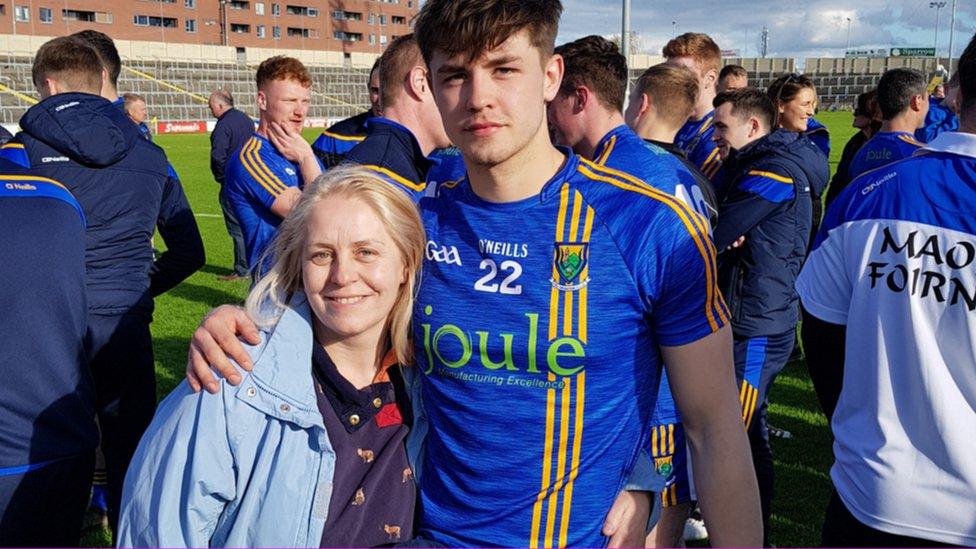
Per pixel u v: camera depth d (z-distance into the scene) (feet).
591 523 5.28
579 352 4.98
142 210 10.73
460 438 5.31
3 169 7.01
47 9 185.88
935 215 6.00
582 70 10.08
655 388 5.43
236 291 27.45
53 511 7.22
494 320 5.10
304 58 206.08
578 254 4.97
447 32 4.70
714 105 13.23
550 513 5.21
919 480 6.08
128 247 10.61
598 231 4.98
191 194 53.52
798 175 11.30
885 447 6.22
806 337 7.22
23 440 6.85
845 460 6.62
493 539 5.31
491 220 5.16
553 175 5.13
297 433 5.07
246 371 4.98
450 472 5.41
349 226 5.07
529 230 5.06
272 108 12.16
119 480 10.73
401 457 5.51
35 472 6.95
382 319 5.35
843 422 6.69
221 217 43.91
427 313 5.33
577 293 4.98
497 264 5.11
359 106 178.70
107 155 10.13
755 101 12.68
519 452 5.17
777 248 11.14
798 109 15.92
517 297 5.05
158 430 4.97
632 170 9.06
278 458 4.98
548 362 5.01
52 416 7.00
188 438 4.84
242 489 4.94
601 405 5.10
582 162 5.20
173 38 211.41
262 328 5.20
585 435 5.12
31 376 6.81
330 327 5.21
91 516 12.55
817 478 14.01
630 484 5.63
